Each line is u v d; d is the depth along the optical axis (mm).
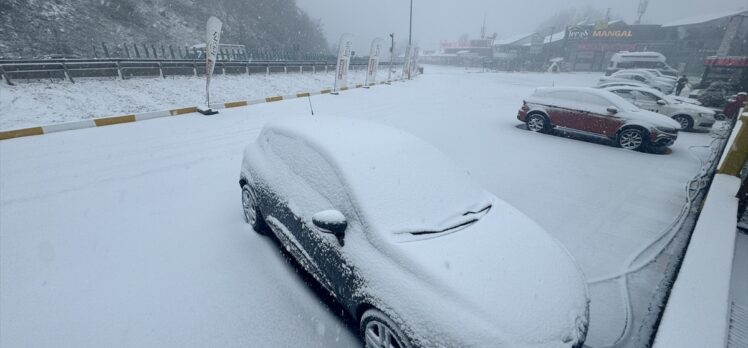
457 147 8648
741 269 3869
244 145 8062
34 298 3221
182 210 4965
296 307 3232
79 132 8422
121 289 3377
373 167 3146
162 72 14023
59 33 25297
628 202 5836
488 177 6762
